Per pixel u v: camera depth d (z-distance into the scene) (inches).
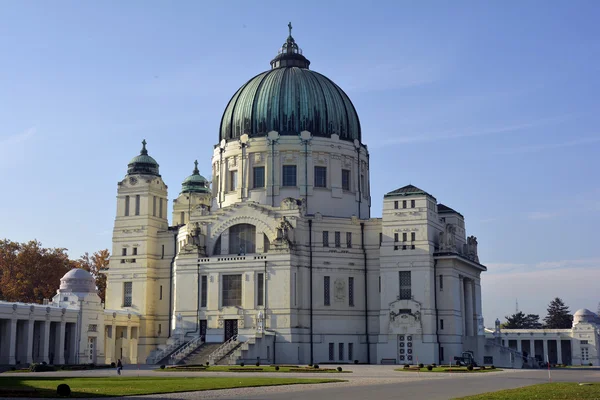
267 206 5556.1
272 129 5920.3
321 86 6097.4
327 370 3988.7
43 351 4832.7
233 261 5418.3
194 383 2854.3
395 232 5383.9
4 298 6968.5
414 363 5187.0
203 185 7436.0
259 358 5014.8
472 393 2388.0
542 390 2443.4
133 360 5895.7
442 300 5349.4
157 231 6117.1
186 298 5516.7
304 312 5339.6
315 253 5457.7
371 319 5502.0
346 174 6018.7
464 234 6186.0
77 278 5315.0
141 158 6245.1
